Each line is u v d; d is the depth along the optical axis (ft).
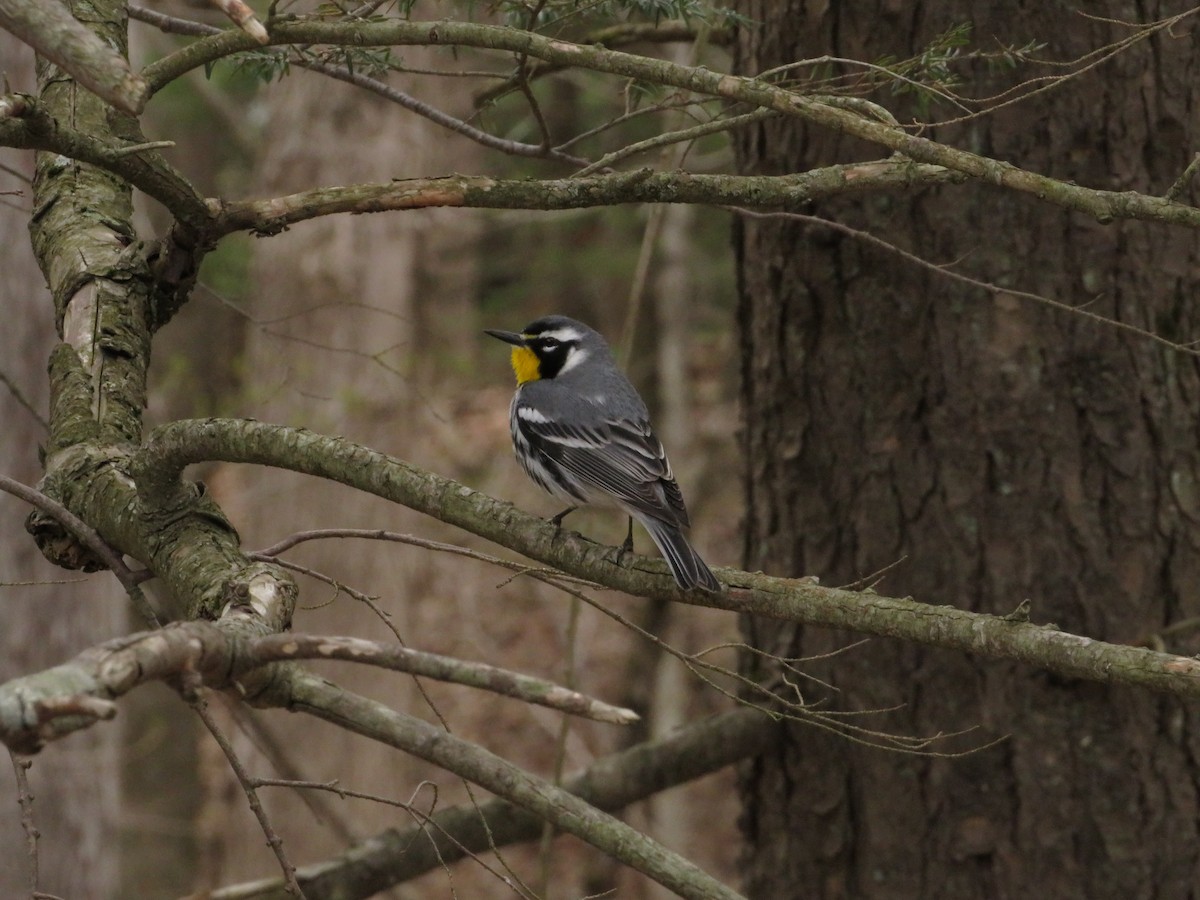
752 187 28.86
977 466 36.50
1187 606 35.63
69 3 32.83
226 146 116.06
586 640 101.65
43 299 56.13
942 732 36.83
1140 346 35.65
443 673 17.31
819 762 38.52
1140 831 35.60
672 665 85.40
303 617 77.46
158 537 24.94
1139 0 35.32
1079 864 35.83
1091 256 35.65
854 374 37.88
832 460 38.32
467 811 37.14
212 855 98.27
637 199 28.60
